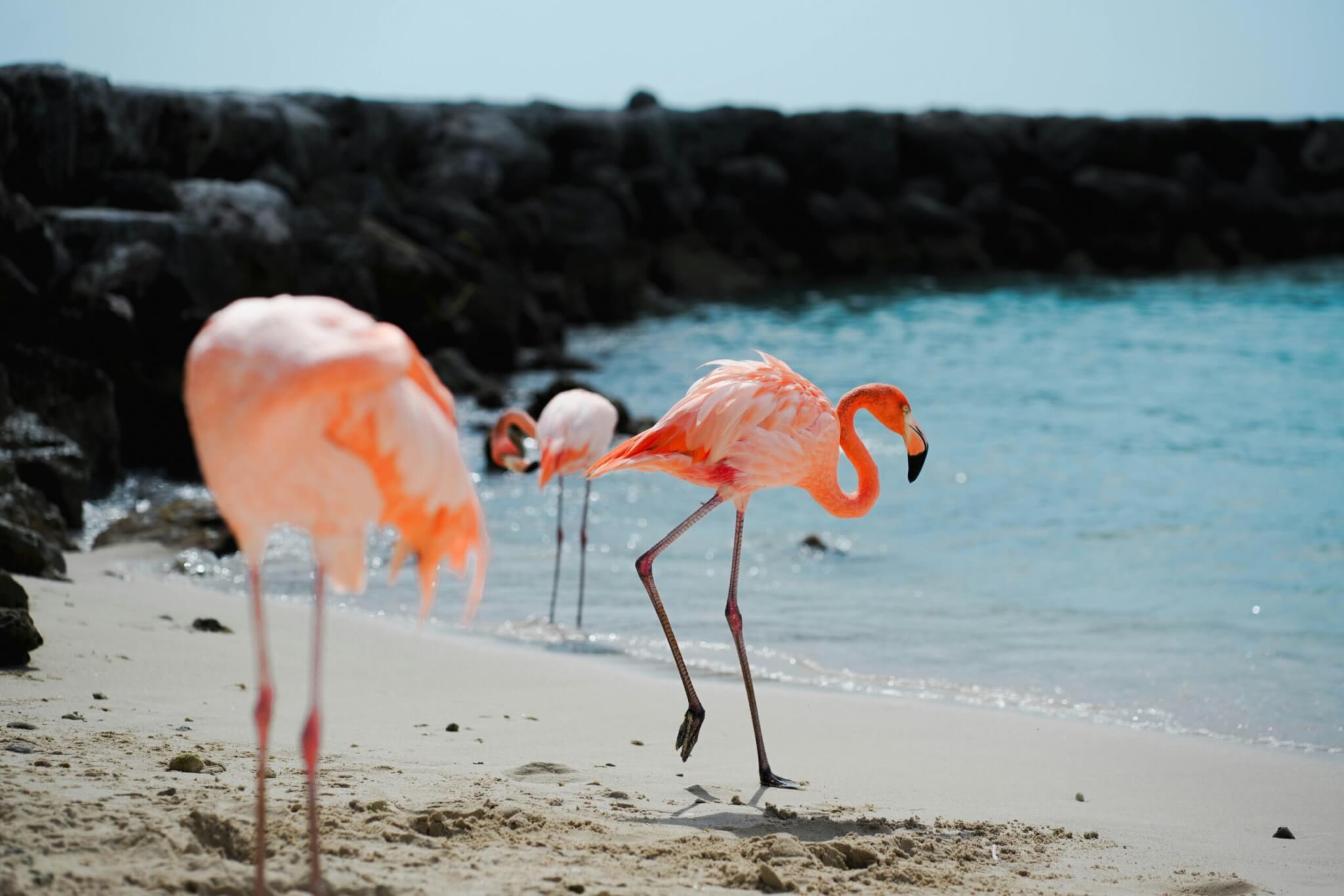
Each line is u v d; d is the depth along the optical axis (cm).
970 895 404
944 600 970
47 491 1138
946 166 4262
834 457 655
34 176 1642
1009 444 1631
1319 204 4497
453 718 622
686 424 616
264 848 332
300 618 845
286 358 325
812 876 406
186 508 1145
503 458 1091
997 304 3288
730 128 4047
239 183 2419
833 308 3272
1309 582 1005
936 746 621
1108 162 4322
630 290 3253
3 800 393
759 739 548
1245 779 579
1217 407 1867
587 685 716
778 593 995
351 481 343
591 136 3641
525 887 370
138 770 457
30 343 1345
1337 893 430
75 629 709
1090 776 579
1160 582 1014
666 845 429
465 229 2905
